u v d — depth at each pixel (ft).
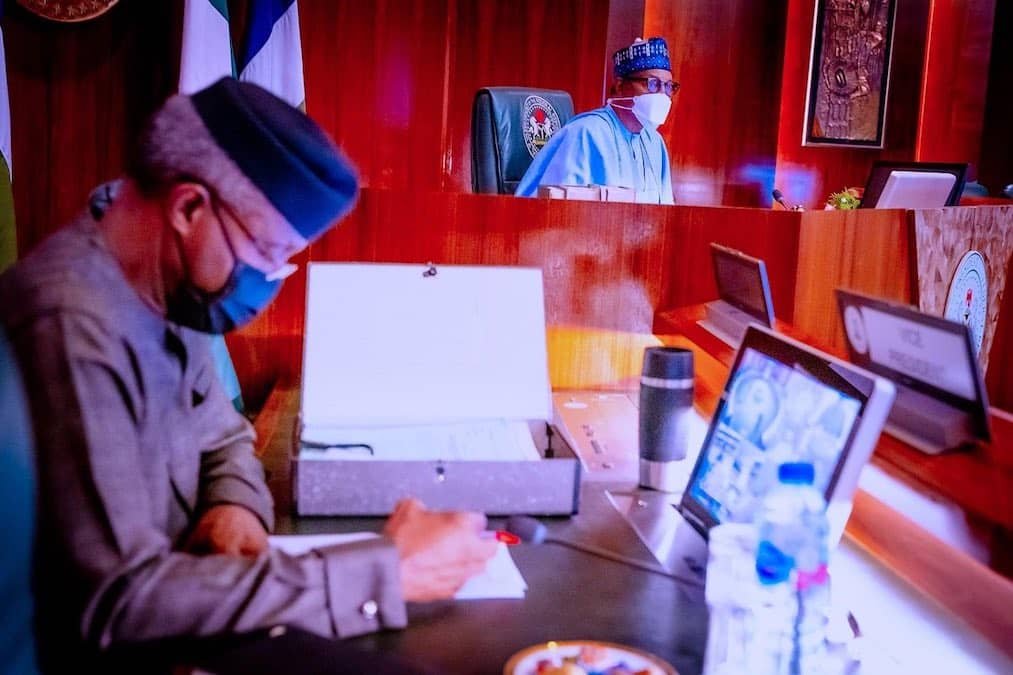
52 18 10.80
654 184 12.84
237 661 2.98
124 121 11.18
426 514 3.97
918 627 3.97
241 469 4.62
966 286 9.95
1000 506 3.71
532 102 12.50
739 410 4.71
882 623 4.00
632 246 7.91
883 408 3.63
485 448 5.18
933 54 21.91
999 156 22.62
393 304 5.62
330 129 16.88
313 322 5.50
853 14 20.92
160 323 3.84
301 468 4.75
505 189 12.28
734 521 4.27
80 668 3.49
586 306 7.92
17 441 3.26
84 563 3.38
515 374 5.59
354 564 3.61
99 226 3.76
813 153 21.18
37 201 11.13
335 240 7.70
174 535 4.19
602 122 12.35
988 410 4.14
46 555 3.45
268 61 10.52
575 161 12.10
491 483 4.85
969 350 3.90
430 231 7.73
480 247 7.78
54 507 3.38
